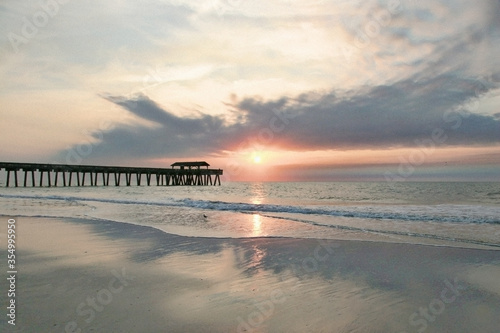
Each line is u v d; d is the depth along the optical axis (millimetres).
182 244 7918
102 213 14977
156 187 60156
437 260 6398
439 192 45344
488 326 3518
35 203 20422
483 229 10305
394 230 10195
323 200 29531
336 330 3344
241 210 17125
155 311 3760
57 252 6922
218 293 4445
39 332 3162
